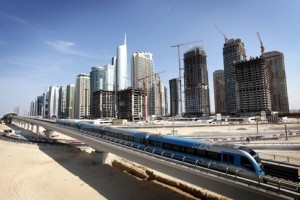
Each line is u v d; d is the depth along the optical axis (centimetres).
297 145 6650
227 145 2861
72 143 8375
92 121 15950
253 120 19088
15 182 4241
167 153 3497
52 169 5188
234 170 2642
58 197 3594
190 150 3206
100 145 5100
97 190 3881
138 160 3612
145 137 4031
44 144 8150
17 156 6450
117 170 5028
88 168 5234
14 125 18188
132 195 3653
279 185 2044
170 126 13538
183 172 2773
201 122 17862
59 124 8906
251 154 2644
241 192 2173
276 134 9456
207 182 2492
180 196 3612
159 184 4125
